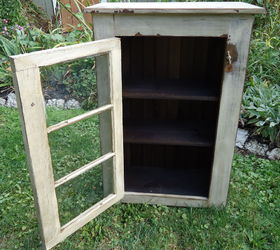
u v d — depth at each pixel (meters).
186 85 1.77
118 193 1.77
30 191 1.95
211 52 1.81
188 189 1.90
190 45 1.81
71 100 1.45
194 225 1.69
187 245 1.56
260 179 2.08
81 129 1.54
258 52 3.08
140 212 1.79
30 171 1.25
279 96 2.65
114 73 1.47
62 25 4.32
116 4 1.64
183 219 1.73
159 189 1.90
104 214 1.77
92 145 1.61
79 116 1.41
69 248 1.54
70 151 1.48
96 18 1.41
